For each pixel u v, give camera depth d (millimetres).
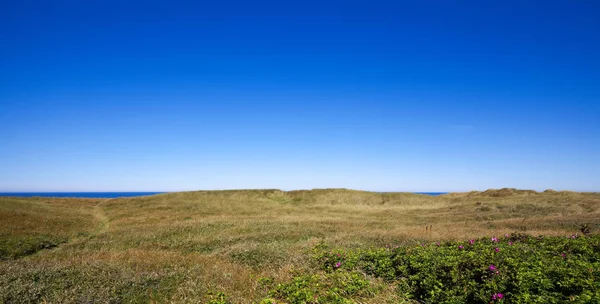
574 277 7188
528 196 49125
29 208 34250
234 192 54719
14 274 10391
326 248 14594
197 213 38781
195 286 9648
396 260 10352
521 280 7164
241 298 8484
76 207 41688
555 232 18594
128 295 9070
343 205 48719
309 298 7867
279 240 19594
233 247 16906
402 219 33500
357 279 9039
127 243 20984
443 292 7828
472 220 31703
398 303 7992
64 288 9352
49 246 21438
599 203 37812
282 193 56344
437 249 10930
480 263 8453
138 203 45188
